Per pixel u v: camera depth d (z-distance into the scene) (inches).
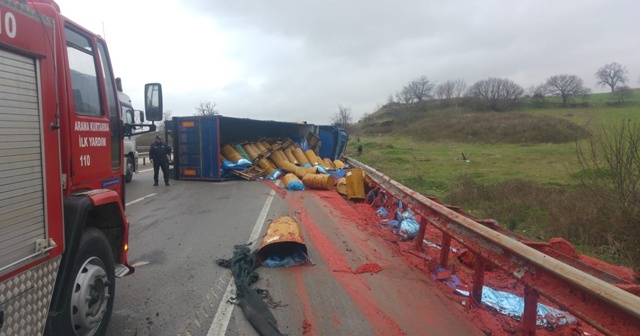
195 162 709.3
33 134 116.7
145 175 821.9
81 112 165.2
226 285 220.5
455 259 272.1
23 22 112.9
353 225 371.6
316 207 462.3
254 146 789.9
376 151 1545.3
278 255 264.1
